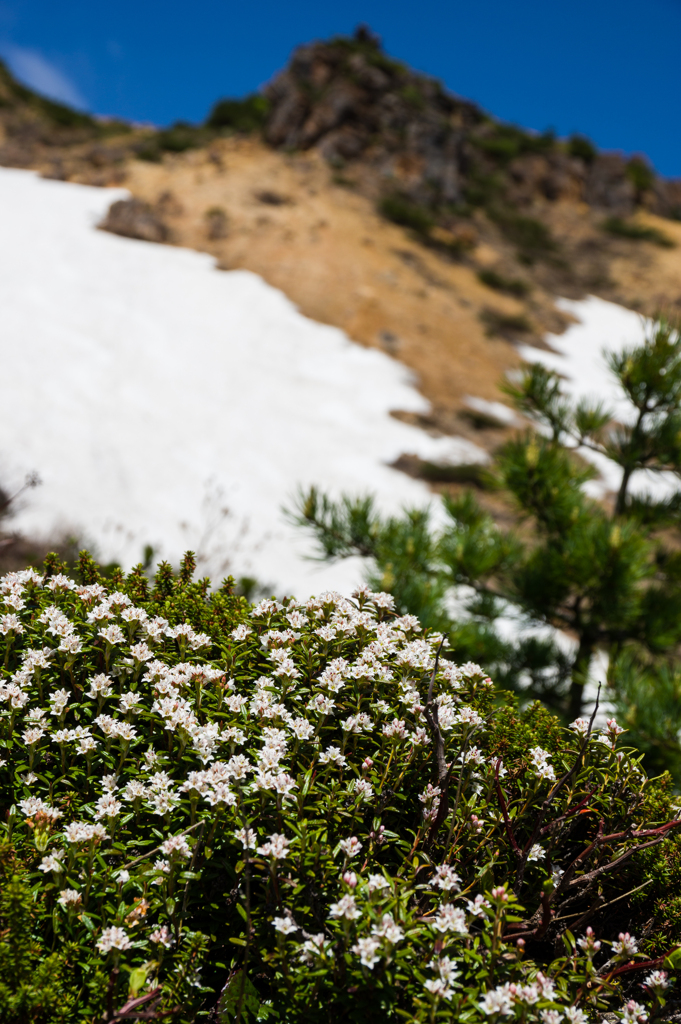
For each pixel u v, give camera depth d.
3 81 67.94
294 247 42.53
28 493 16.39
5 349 24.39
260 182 50.62
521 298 48.88
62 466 18.88
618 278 59.06
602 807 2.38
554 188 72.94
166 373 26.84
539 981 1.71
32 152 56.41
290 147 59.19
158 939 1.69
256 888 1.96
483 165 71.62
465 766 2.21
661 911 2.21
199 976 1.73
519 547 5.80
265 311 34.78
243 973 1.63
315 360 32.06
